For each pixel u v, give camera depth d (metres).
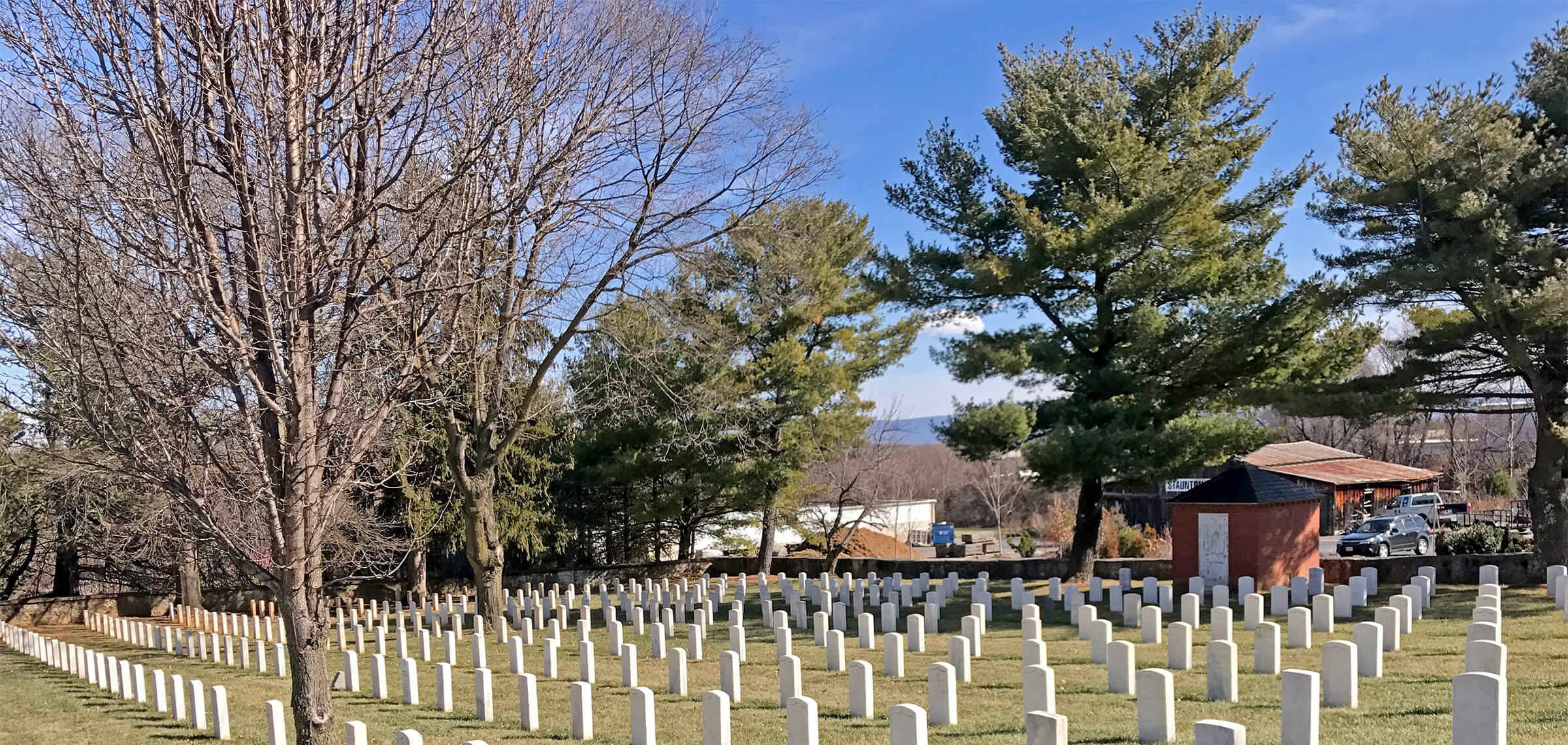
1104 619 19.31
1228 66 24.56
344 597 29.80
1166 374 24.28
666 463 31.81
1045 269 23.88
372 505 26.97
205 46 8.70
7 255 11.91
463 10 10.02
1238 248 24.05
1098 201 22.56
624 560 36.59
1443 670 11.98
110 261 9.27
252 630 22.97
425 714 12.94
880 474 36.47
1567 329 19.72
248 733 12.16
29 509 28.97
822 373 30.88
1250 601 16.33
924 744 8.34
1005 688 12.64
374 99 9.07
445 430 22.42
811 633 19.17
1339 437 65.44
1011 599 23.22
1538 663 12.14
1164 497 49.50
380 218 10.71
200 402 9.70
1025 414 23.98
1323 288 21.66
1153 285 23.03
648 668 16.02
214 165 9.41
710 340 21.52
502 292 17.84
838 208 32.41
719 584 26.09
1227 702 10.72
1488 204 19.25
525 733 11.49
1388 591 21.45
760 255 26.39
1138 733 9.05
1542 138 21.58
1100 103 24.39
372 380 10.36
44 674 17.84
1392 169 20.12
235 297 9.42
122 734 12.34
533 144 13.54
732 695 12.58
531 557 32.66
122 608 29.73
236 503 10.19
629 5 14.77
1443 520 44.66
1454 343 21.14
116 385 9.62
